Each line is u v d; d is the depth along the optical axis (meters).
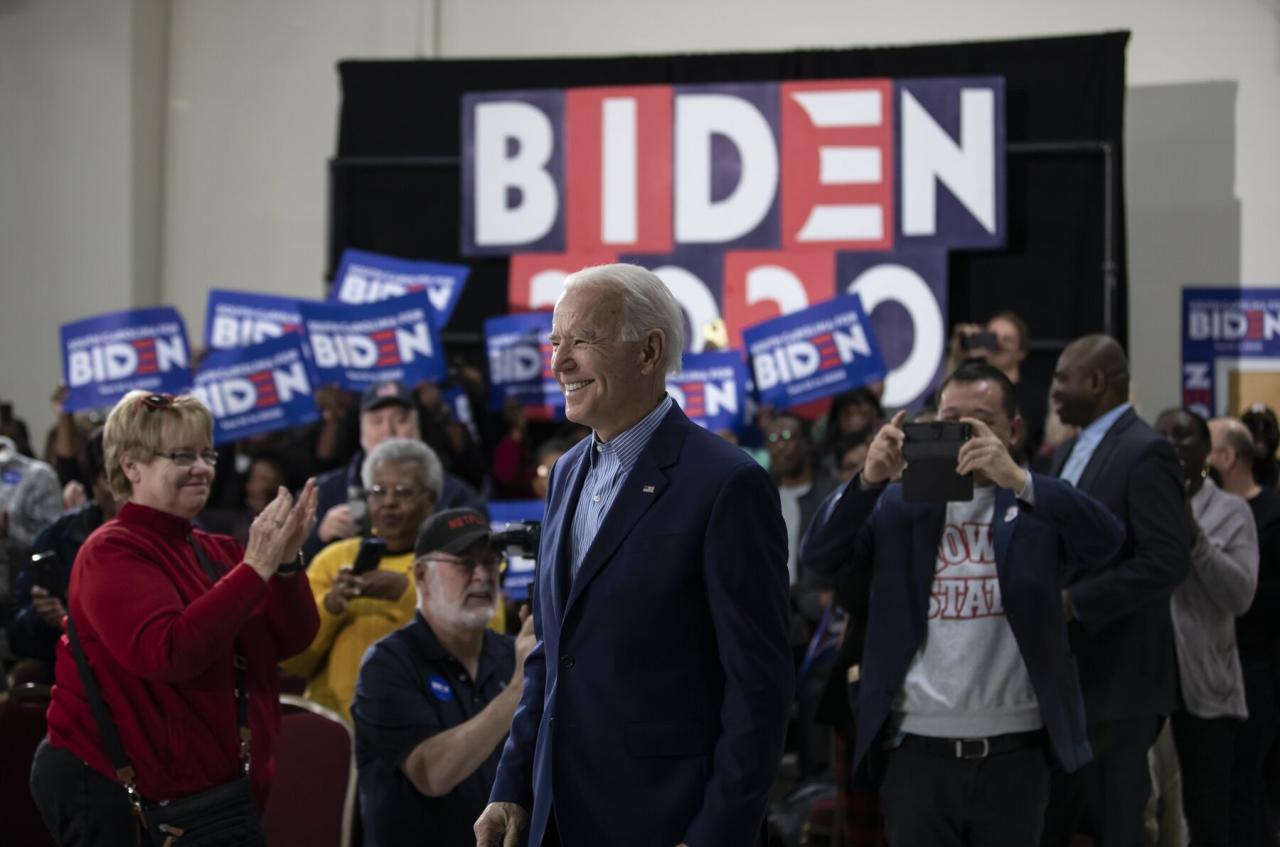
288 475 6.83
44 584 4.74
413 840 3.59
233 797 3.28
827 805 5.25
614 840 2.56
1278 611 5.45
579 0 9.30
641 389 2.69
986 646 3.75
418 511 4.75
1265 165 8.48
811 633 6.42
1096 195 8.09
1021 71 8.21
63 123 9.61
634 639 2.58
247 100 9.70
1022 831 3.74
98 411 7.45
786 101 8.16
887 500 3.94
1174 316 8.52
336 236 8.84
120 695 3.24
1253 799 5.44
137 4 9.57
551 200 8.38
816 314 7.48
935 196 8.02
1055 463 4.69
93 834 3.24
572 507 2.77
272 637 3.55
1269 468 6.36
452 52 9.45
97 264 9.55
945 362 8.00
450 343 8.65
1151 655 4.34
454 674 3.74
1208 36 8.55
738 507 2.58
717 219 8.20
